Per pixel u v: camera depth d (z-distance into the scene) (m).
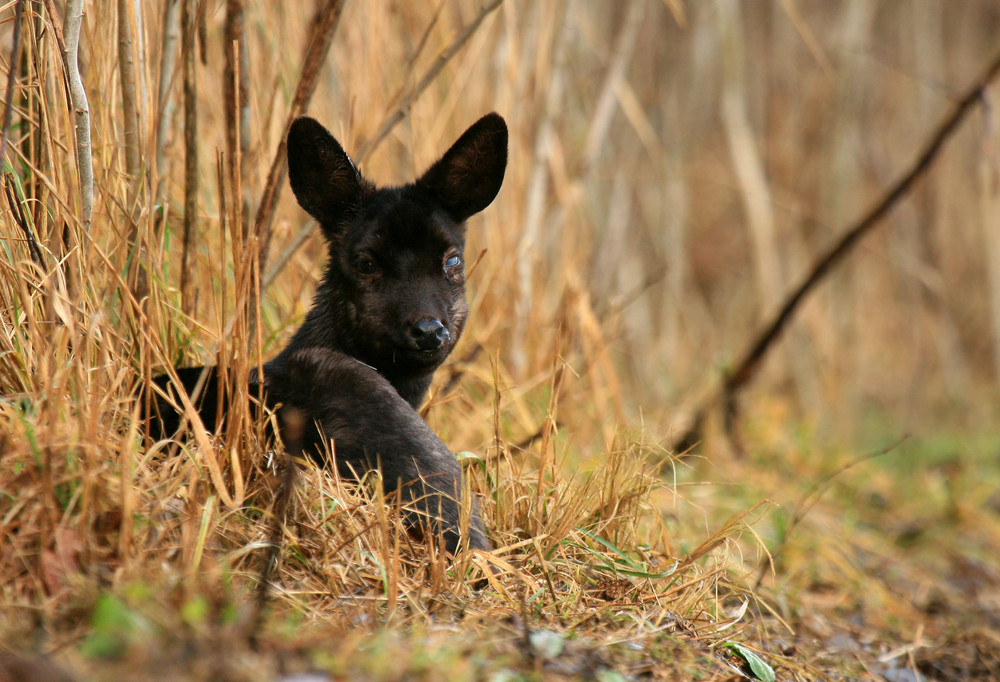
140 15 8.63
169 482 6.71
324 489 7.16
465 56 12.87
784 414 18.22
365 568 6.74
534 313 12.96
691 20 21.50
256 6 10.81
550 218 13.99
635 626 6.96
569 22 13.42
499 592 6.83
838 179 22.88
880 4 25.12
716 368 17.02
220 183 8.12
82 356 7.22
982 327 25.06
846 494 15.52
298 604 6.04
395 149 12.57
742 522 8.89
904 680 8.67
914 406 23.36
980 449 19.73
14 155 8.71
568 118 15.28
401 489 7.30
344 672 5.02
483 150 8.95
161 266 8.54
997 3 26.44
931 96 24.28
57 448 6.13
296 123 8.51
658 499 11.48
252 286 8.75
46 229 7.84
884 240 24.11
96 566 5.75
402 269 8.44
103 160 8.36
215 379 7.88
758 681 6.83
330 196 8.73
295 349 8.67
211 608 5.45
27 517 5.91
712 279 25.39
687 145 22.30
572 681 5.77
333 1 9.01
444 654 5.55
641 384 17.92
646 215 21.59
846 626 10.00
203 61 9.35
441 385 10.88
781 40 23.78
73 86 7.79
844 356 22.28
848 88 22.81
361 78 11.73
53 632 5.23
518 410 11.44
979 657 9.45
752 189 20.64
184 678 4.63
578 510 8.16
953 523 15.20
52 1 7.83
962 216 24.89
